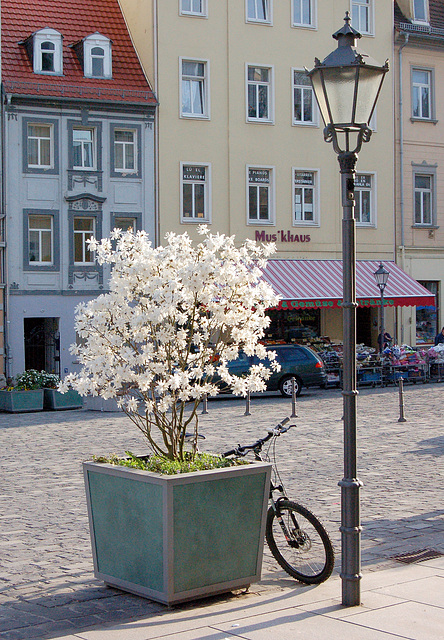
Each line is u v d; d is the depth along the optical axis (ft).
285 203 109.19
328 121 21.12
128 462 22.50
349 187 21.15
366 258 113.91
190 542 20.68
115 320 23.03
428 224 118.73
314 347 104.17
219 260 22.86
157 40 102.78
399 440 52.44
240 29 106.83
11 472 42.55
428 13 120.88
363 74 20.68
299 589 22.26
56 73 100.48
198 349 24.11
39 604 21.34
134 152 102.12
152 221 102.42
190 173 104.73
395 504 33.32
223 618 19.71
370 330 115.34
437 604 20.49
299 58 110.32
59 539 28.40
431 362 101.91
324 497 34.63
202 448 49.19
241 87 106.83
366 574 23.40
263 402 81.00
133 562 21.44
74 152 99.71
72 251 98.78
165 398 22.49
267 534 23.67
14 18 104.83
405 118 117.08
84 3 110.93
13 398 80.89
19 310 96.02
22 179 96.37
